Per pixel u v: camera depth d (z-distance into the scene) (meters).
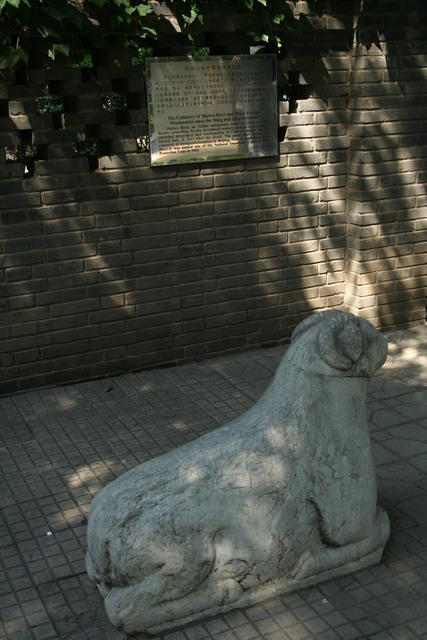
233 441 3.99
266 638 3.86
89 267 6.83
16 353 6.74
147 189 6.88
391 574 4.29
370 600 4.10
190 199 7.07
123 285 7.00
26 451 5.84
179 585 3.83
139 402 6.63
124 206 6.83
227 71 6.91
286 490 3.95
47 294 6.73
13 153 8.16
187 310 7.32
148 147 6.85
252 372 7.21
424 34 7.42
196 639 3.85
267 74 7.08
